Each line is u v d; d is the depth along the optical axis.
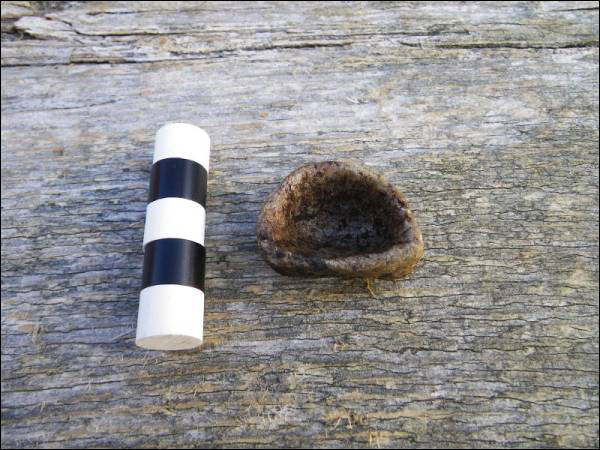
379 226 0.11
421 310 0.11
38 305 0.12
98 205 0.13
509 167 0.13
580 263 0.12
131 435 0.11
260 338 0.11
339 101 0.14
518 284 0.12
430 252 0.12
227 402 0.11
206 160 0.12
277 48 0.15
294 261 0.10
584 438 0.10
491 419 0.11
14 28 0.15
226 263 0.12
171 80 0.14
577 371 0.11
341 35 0.15
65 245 0.12
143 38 0.15
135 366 0.11
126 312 0.12
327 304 0.11
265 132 0.14
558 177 0.13
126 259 0.12
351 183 0.11
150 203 0.11
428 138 0.13
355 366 0.11
